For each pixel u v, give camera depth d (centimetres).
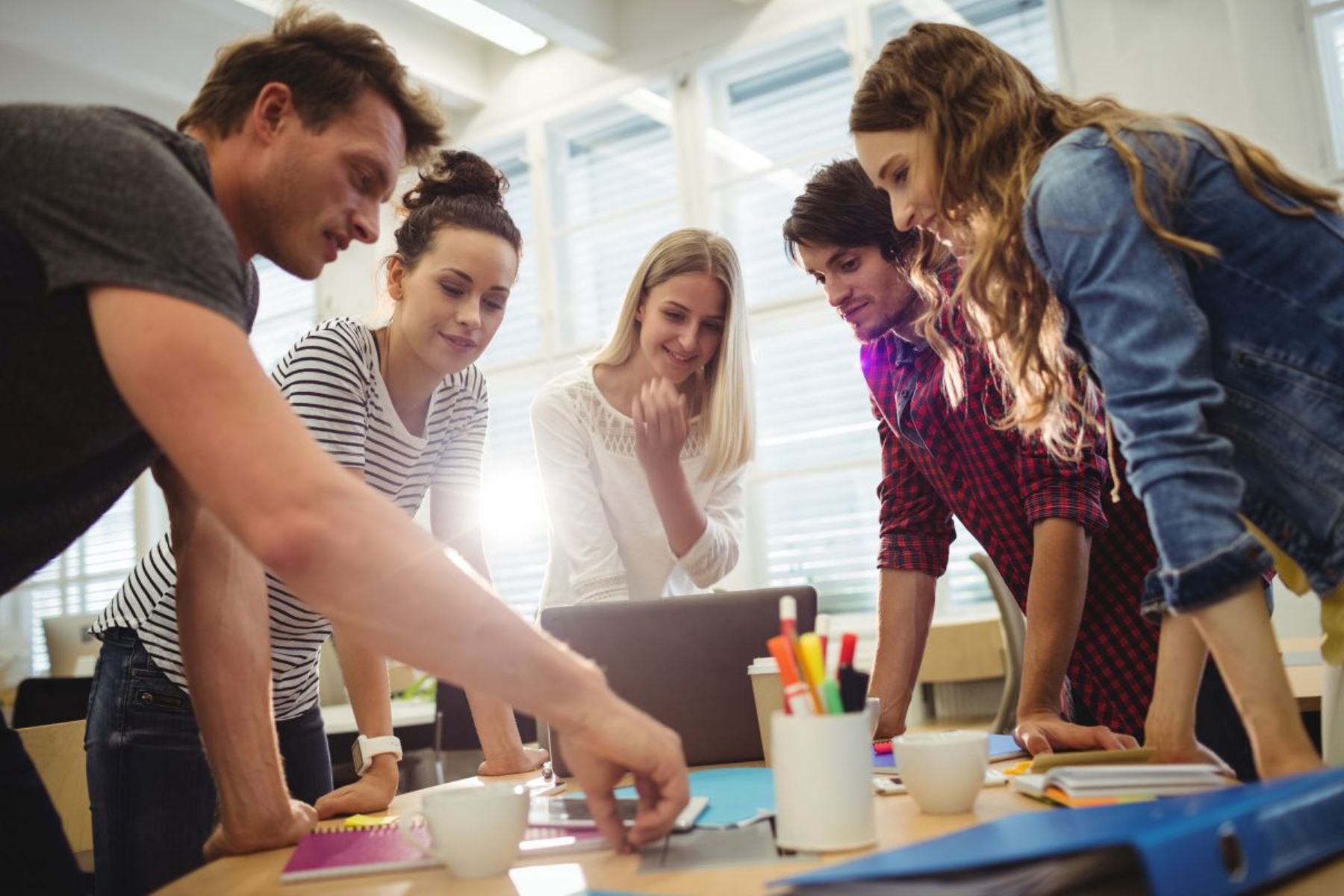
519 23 634
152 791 146
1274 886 64
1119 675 166
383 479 169
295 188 108
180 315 78
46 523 98
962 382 164
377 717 150
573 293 700
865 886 65
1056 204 96
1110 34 528
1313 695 156
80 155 81
